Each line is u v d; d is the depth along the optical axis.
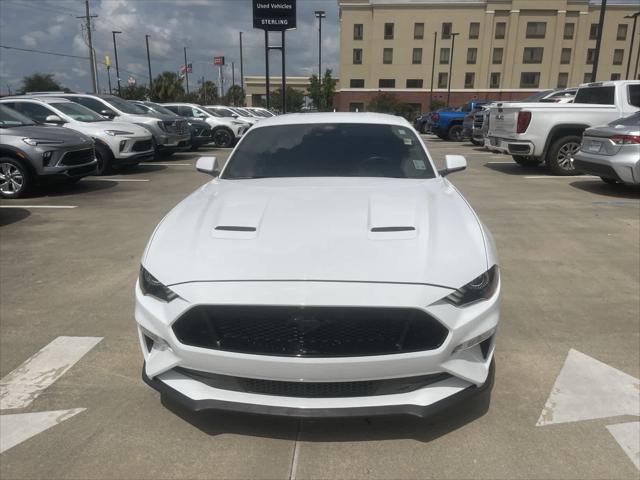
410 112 53.22
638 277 4.70
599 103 10.86
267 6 21.28
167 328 2.35
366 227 2.64
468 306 2.34
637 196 8.45
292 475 2.28
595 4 55.38
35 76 49.00
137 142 11.05
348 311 2.20
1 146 8.23
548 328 3.66
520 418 2.66
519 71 56.81
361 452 2.42
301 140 4.01
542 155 10.82
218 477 2.27
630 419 2.64
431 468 2.32
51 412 2.74
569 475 2.26
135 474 2.29
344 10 57.78
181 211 3.06
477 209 7.56
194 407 2.36
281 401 2.30
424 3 56.34
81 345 3.46
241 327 2.28
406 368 2.24
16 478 2.26
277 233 2.59
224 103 55.44
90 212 7.48
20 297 4.29
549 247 5.64
